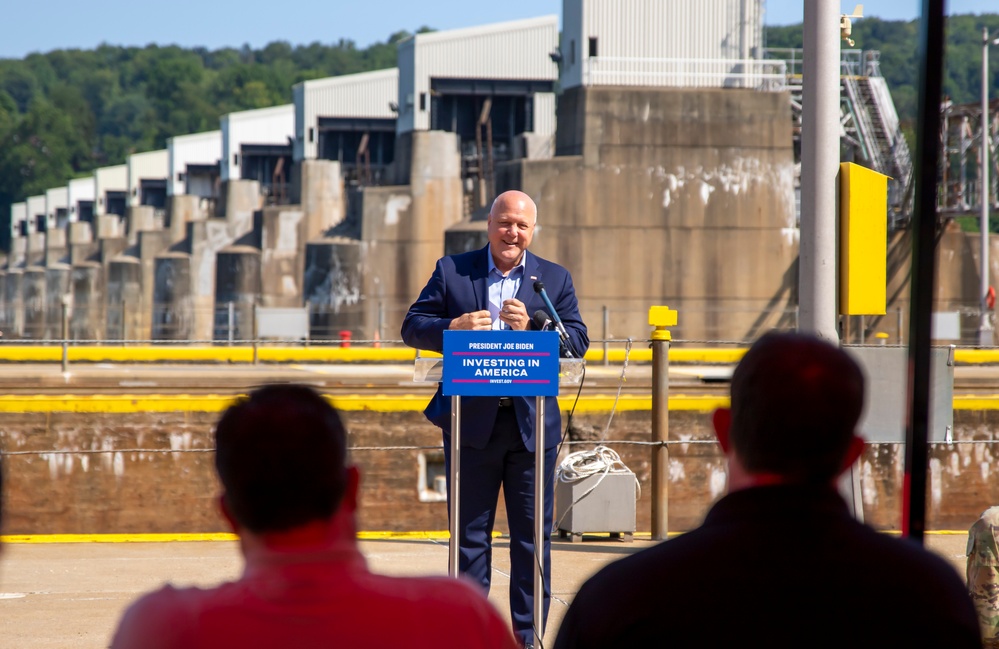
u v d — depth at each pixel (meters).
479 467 7.40
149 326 127.88
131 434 19.08
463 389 6.72
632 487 14.16
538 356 6.74
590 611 3.09
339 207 110.25
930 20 5.26
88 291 165.25
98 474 18.83
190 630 2.81
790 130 60.88
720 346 33.34
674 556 3.05
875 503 19.27
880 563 2.99
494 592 10.26
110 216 180.38
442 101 91.88
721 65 61.19
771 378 3.10
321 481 2.87
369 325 86.00
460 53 89.69
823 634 2.93
